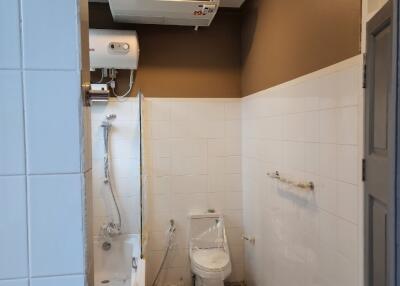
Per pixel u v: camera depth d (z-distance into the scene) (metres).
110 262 3.07
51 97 0.62
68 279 0.63
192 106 3.25
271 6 2.49
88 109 0.70
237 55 3.31
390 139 1.09
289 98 2.19
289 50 2.18
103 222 3.11
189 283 3.27
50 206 0.62
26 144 0.61
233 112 3.32
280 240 2.38
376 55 1.32
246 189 3.21
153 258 3.23
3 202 0.61
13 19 0.60
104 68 2.98
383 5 1.30
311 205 1.91
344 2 1.57
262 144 2.72
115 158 3.13
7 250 0.61
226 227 3.33
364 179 1.42
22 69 0.60
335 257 1.66
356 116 1.48
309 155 1.92
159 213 3.24
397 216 1.06
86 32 0.70
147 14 2.75
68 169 0.63
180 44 3.22
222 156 3.31
